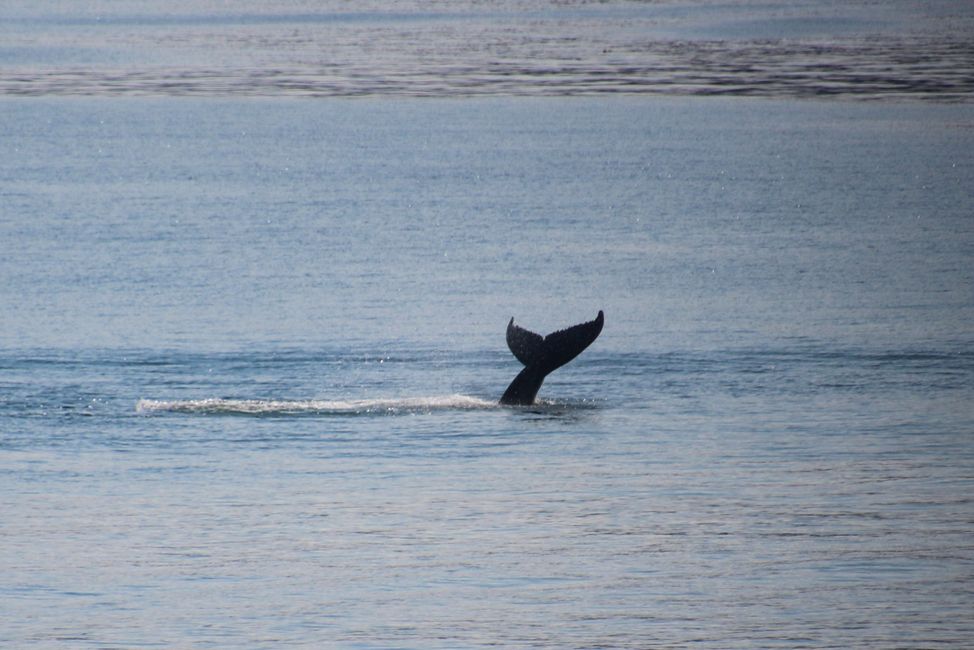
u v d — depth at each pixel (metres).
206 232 168.62
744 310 127.25
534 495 76.75
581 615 60.75
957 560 66.75
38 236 164.38
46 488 77.56
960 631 58.94
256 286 137.50
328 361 108.69
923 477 79.81
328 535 70.50
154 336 115.56
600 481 79.25
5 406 93.75
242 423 90.38
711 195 199.62
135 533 70.56
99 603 61.94
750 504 75.19
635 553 68.12
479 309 128.50
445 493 77.31
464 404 95.50
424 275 144.25
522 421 91.50
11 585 63.91
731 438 87.81
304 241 163.25
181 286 136.75
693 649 57.44
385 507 74.75
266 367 106.62
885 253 156.12
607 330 119.69
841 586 63.81
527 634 58.91
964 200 194.88
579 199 196.50
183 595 62.91
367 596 62.81
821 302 130.62
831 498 76.25
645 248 159.62
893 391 99.19
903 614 60.66
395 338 116.62
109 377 102.31
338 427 89.56
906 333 117.62
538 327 121.62
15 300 129.25
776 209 188.25
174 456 83.44
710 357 109.62
